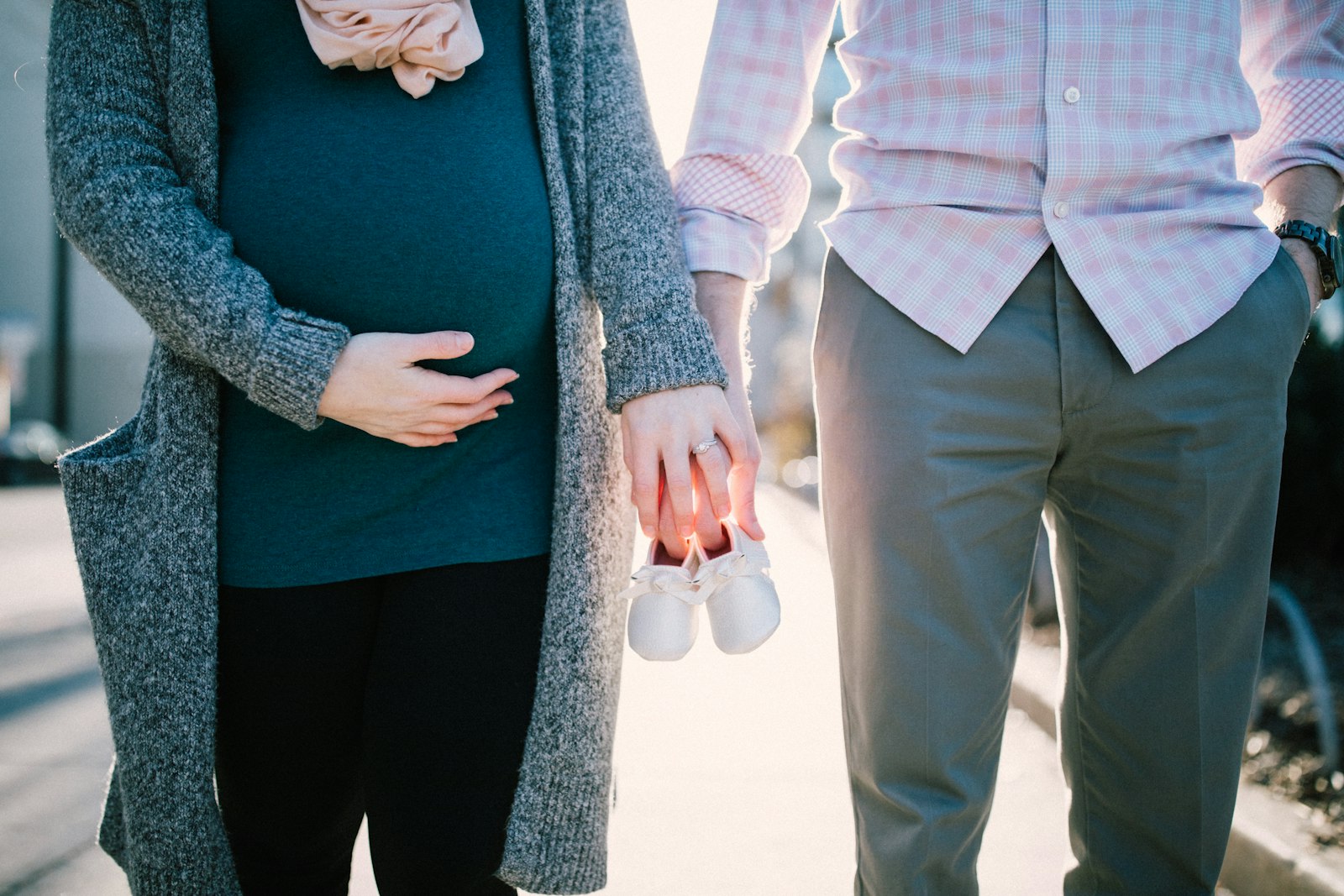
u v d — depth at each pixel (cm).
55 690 401
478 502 131
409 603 128
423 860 124
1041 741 346
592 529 134
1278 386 133
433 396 120
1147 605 134
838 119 146
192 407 124
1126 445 131
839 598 138
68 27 123
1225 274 130
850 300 136
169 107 125
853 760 139
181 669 122
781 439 2662
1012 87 129
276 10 127
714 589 128
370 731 125
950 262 131
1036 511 136
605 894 225
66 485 125
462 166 129
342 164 126
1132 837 142
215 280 114
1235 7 134
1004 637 135
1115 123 128
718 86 146
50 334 2792
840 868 238
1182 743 135
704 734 351
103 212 115
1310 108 150
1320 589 475
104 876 230
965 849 135
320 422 120
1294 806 243
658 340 128
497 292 129
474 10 135
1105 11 128
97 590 124
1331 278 147
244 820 131
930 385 130
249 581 127
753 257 145
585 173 141
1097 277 127
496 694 129
